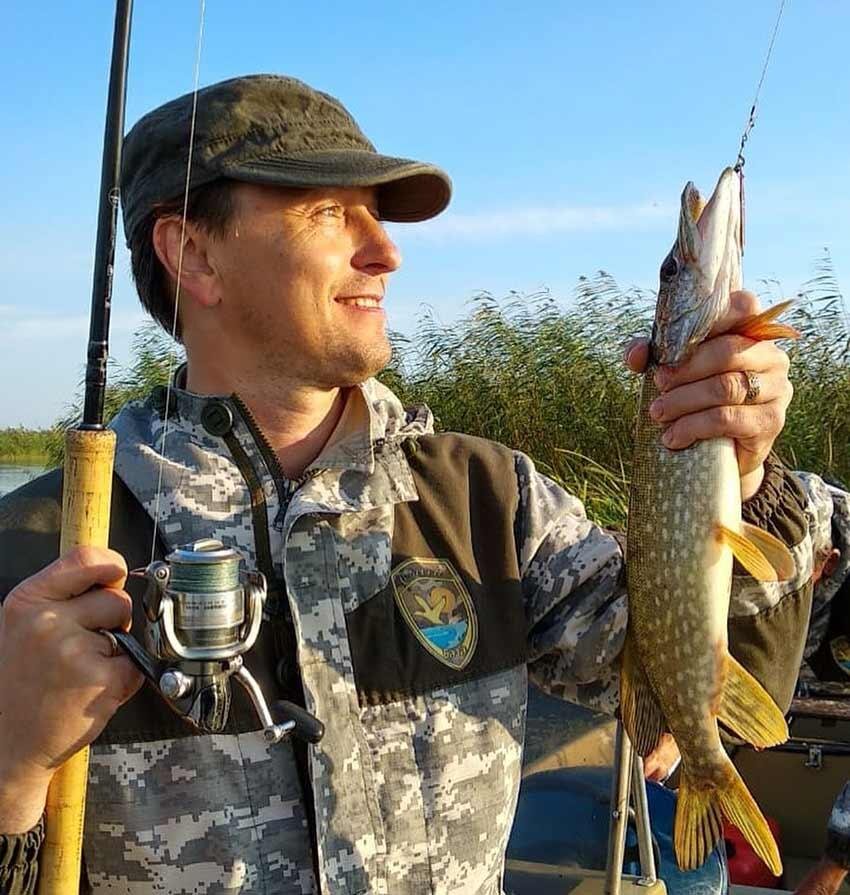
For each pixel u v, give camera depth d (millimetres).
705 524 651
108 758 550
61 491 625
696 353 629
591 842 988
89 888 560
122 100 570
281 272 613
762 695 650
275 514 608
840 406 3135
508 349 3541
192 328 666
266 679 572
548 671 705
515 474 699
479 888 588
